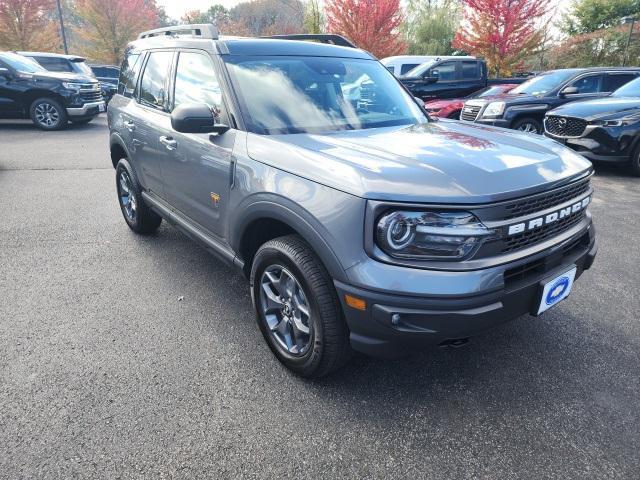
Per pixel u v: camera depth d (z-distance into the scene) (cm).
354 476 194
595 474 194
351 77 331
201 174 299
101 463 198
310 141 250
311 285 221
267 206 238
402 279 191
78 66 1422
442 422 224
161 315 319
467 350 281
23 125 1323
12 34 2512
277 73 303
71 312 320
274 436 214
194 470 195
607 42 2566
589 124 707
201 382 251
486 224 195
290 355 253
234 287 361
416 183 195
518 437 214
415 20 2894
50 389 243
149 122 371
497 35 1992
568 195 237
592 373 259
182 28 366
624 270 391
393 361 271
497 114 868
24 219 518
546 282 217
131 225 472
